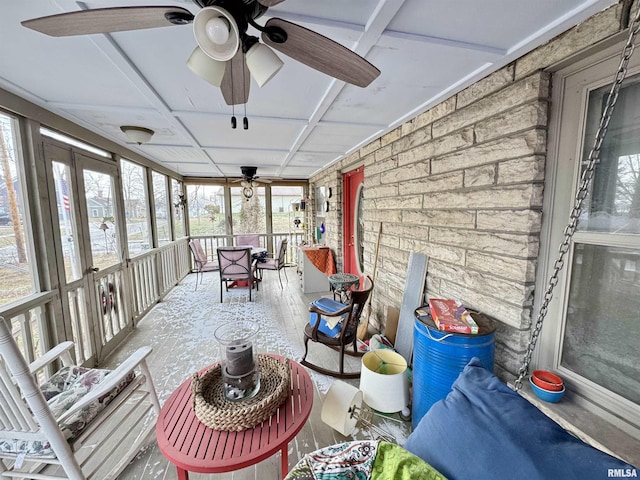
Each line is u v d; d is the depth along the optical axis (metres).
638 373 1.12
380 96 1.89
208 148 3.38
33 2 1.00
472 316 1.63
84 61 1.42
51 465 1.50
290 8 1.05
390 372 1.93
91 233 2.58
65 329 2.11
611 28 1.06
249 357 1.35
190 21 0.84
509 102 1.48
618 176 1.16
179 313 3.71
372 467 0.80
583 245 1.28
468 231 1.80
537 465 0.63
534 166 1.37
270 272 6.07
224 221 6.48
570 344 1.35
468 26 1.17
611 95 0.87
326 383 2.17
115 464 1.50
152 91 1.75
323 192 5.43
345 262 4.55
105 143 2.81
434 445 0.80
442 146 2.01
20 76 1.56
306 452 1.56
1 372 1.03
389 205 2.82
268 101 1.97
